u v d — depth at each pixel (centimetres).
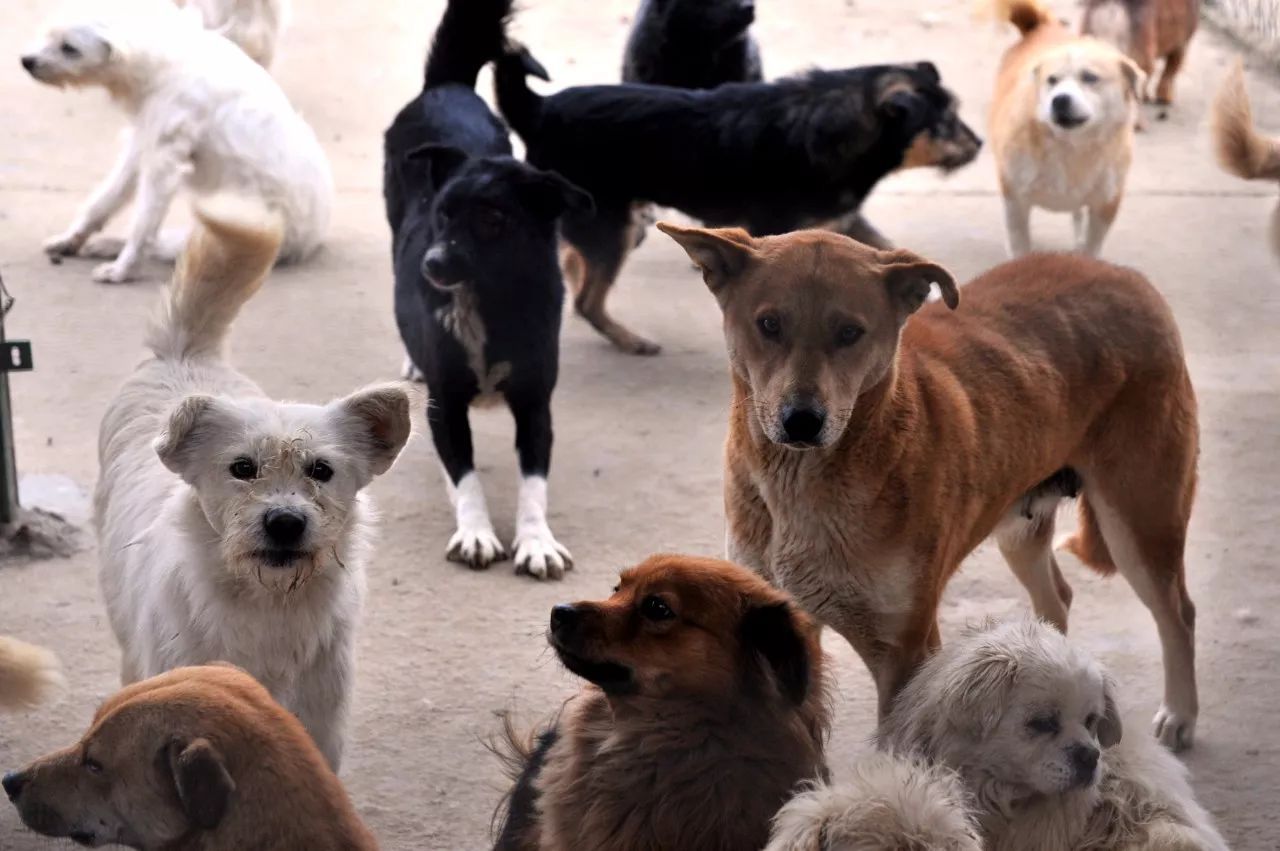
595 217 1016
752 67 1230
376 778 618
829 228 1033
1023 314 609
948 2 1900
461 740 644
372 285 1146
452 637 721
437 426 828
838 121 988
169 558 557
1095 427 623
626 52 1236
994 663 502
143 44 1127
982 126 1482
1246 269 1183
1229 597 762
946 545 569
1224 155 959
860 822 396
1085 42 1212
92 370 981
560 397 982
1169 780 526
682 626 466
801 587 570
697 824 471
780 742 470
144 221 1120
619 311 1122
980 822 496
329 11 1853
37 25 1750
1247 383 998
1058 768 492
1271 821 593
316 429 541
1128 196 1332
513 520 842
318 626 554
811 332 538
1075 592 775
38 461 865
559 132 1007
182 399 545
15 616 726
